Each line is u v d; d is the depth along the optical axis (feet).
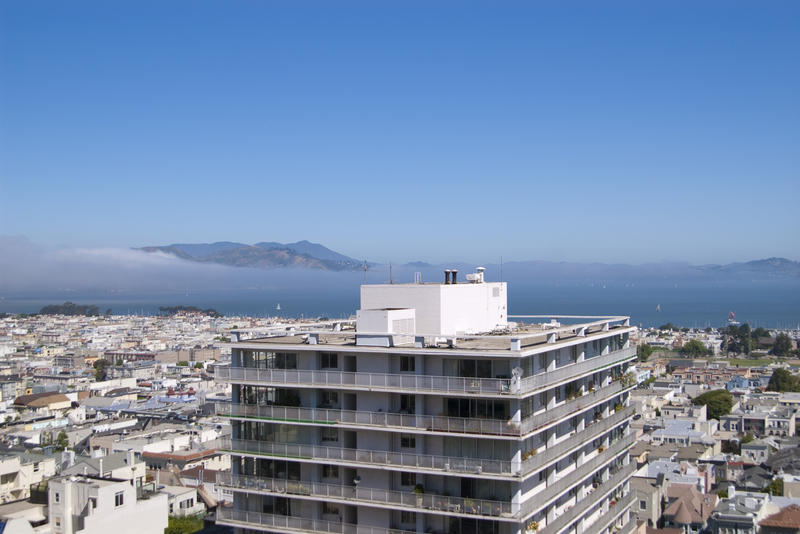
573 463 265.34
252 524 251.80
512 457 220.43
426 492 231.91
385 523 235.81
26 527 346.13
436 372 229.25
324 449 240.12
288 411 244.42
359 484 238.27
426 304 261.24
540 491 237.04
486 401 223.51
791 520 460.96
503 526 224.12
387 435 235.40
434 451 230.48
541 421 228.63
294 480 247.29
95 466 502.79
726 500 499.51
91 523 353.31
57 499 365.81
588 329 304.30
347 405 241.76
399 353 230.89
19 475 503.61
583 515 269.03
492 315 296.71
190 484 592.60
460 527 228.43
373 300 269.44
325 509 247.29
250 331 274.98
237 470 257.55
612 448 296.71
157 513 387.75
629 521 328.29
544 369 242.37
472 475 221.05
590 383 280.10
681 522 515.91
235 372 253.24
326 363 246.27
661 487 535.19
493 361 223.92
